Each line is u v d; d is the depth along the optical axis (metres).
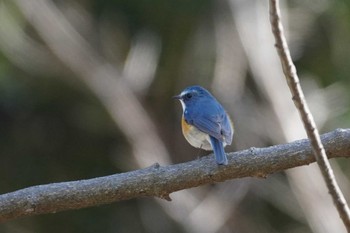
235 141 16.06
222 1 16.52
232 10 16.20
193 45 17.38
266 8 16.16
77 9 17.22
